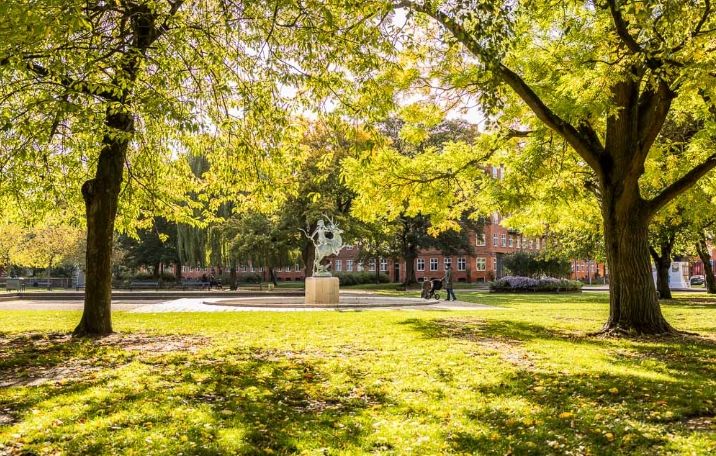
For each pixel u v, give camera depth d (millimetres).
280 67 11109
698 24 9797
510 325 14914
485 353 10070
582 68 11406
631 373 8266
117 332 12852
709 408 6531
